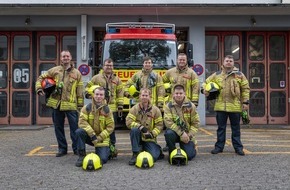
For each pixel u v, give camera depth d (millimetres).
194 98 8438
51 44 16375
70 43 16359
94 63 12609
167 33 12453
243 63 16422
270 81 16469
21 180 6254
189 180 6176
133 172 6715
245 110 8070
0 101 16281
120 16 15633
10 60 16328
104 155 7246
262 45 16484
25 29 16109
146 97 7359
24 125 15922
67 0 15336
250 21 15805
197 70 14852
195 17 15758
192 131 7539
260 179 6223
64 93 7980
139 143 7398
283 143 9805
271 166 7090
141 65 11977
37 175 6562
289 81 16438
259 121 16359
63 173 6688
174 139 7375
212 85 8047
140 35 12258
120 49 12141
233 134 8180
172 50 12219
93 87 7492
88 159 6879
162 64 12055
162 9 14773
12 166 7234
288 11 15219
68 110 8016
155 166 7137
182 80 8500
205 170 6812
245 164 7246
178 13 15422
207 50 16359
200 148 8961
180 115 7418
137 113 7434
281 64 16484
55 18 15633
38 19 15617
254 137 11133
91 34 15648
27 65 16328
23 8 14500
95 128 7324
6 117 16234
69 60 8039
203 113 15586
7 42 16328
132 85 8914
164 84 8766
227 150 8672
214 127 14609
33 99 16234
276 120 16375
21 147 9391
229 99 8078
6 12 15117
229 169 6875
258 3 15148
